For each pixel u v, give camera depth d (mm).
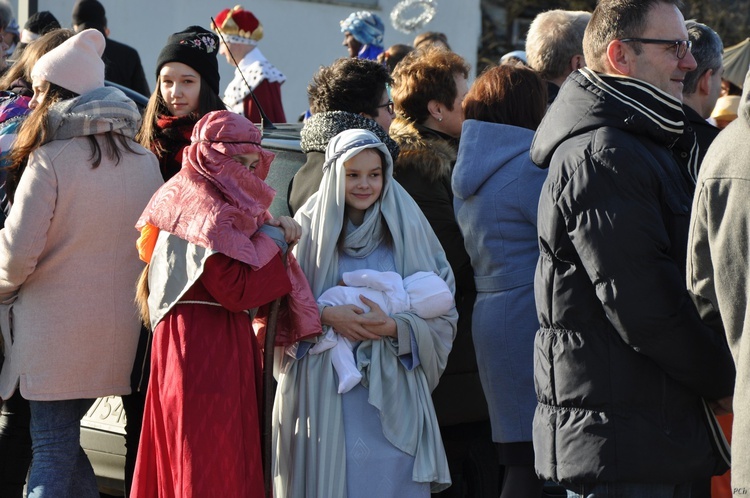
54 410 11172
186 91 12961
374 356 10680
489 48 52094
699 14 53969
